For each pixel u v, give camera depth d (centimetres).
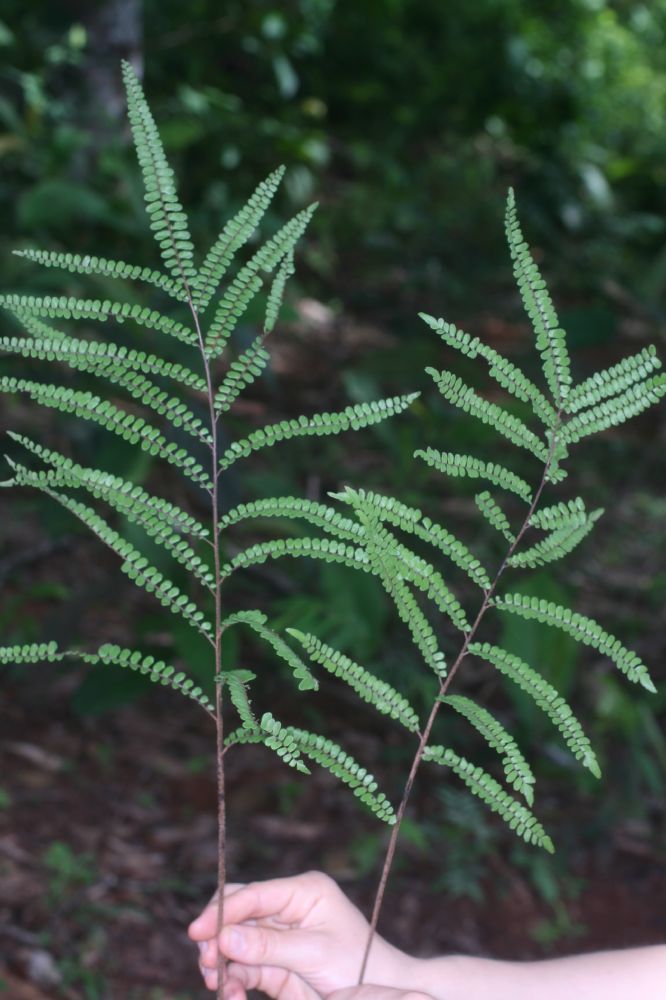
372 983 127
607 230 1102
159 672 97
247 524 336
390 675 356
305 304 796
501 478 94
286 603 347
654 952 129
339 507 478
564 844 342
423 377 484
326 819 345
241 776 356
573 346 449
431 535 95
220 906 106
